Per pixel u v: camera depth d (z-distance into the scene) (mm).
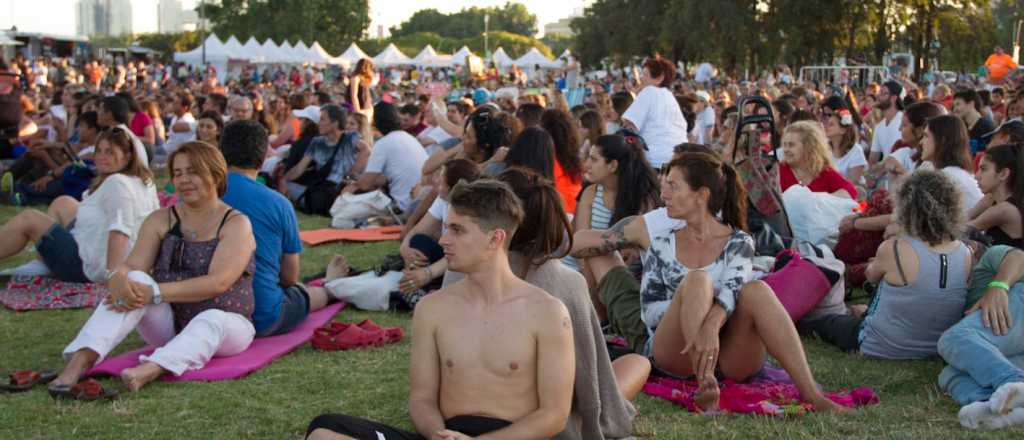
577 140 8258
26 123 13469
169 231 5551
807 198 7594
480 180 3510
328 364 5574
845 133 9656
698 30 57625
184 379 5227
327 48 106500
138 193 7191
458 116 13812
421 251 6570
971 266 5344
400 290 6578
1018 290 4934
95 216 7289
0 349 5973
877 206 7145
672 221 5461
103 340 5090
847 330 5793
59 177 11953
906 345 5453
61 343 6113
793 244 6508
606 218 6660
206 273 5457
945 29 56219
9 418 4621
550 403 3432
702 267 4988
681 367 4965
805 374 4621
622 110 13172
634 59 65000
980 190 7266
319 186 11906
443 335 3529
